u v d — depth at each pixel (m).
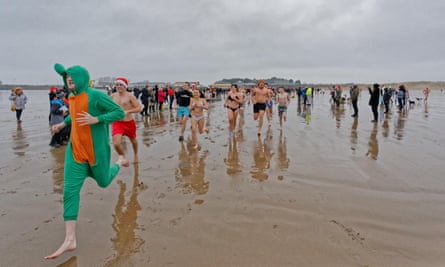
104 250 3.23
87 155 3.27
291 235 3.54
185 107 9.30
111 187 5.14
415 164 6.50
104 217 4.01
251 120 14.81
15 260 3.04
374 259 3.06
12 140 9.56
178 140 9.39
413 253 3.18
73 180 3.23
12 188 5.11
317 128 11.84
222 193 4.88
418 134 10.34
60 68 3.22
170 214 4.11
